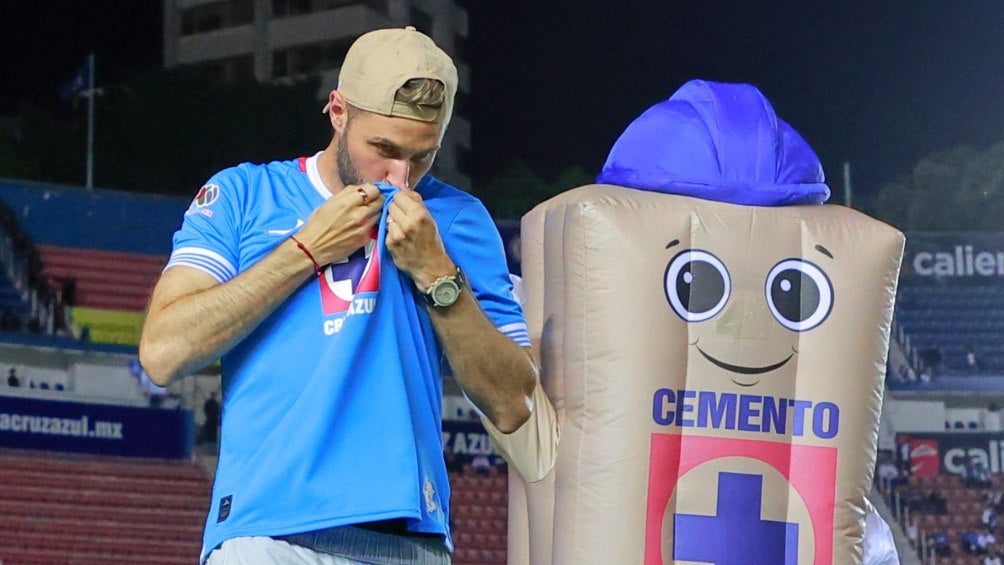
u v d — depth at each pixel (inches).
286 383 122.5
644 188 198.2
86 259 741.3
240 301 119.9
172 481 735.7
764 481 190.2
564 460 190.9
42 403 720.3
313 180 132.2
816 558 189.8
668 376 188.7
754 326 191.9
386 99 124.5
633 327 188.4
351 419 122.0
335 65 974.4
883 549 214.8
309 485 119.3
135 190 808.9
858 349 194.4
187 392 745.0
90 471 723.4
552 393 195.2
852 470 192.9
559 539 190.2
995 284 816.9
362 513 118.4
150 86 816.9
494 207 820.6
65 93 840.3
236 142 827.4
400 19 951.0
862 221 200.4
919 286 818.8
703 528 187.9
